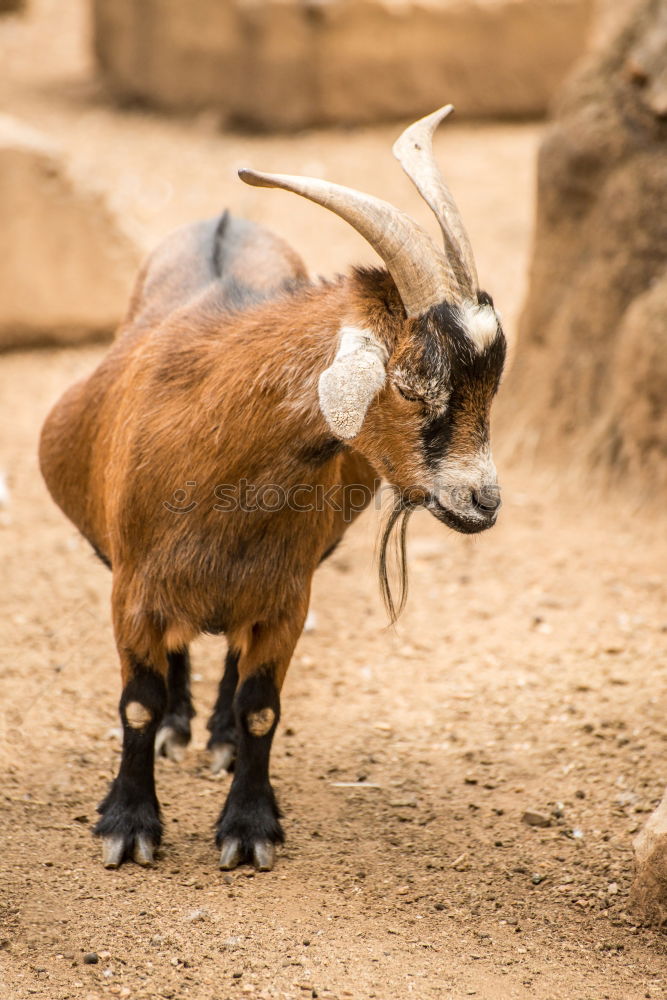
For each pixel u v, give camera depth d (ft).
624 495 58.75
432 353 28.40
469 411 28.86
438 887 33.47
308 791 38.09
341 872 34.04
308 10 114.32
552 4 121.70
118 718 41.60
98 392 37.32
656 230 58.85
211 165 108.17
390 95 119.85
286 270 40.32
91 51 137.59
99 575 51.62
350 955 30.09
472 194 103.40
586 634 48.29
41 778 37.73
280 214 97.09
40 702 42.01
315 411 30.17
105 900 32.01
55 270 74.54
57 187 73.46
